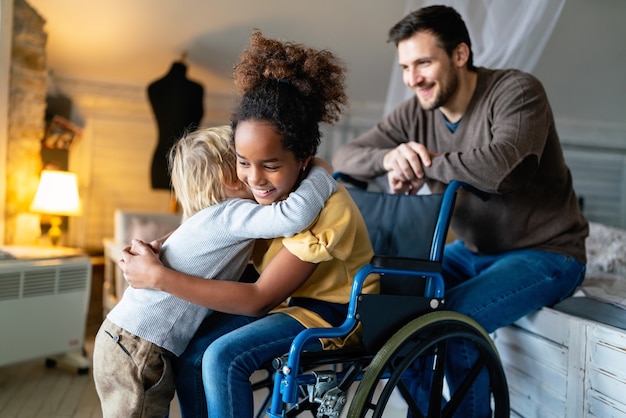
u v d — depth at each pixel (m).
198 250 1.40
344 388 1.41
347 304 1.48
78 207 3.32
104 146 4.00
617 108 4.14
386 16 3.52
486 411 1.66
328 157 4.25
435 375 1.49
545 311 1.86
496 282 1.76
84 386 2.62
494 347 1.59
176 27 3.51
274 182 1.36
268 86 1.35
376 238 1.73
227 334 1.38
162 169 3.62
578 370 1.70
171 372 1.42
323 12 3.47
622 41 3.59
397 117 2.18
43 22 3.32
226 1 3.36
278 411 1.30
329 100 1.45
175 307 1.40
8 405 2.36
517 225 1.88
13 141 3.20
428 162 1.77
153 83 3.60
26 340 2.62
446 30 1.84
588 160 4.31
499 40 2.32
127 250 1.44
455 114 1.98
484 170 1.67
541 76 3.84
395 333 1.40
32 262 2.66
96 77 3.84
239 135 1.34
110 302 3.38
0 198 3.12
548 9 2.23
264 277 1.37
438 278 1.53
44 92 3.37
